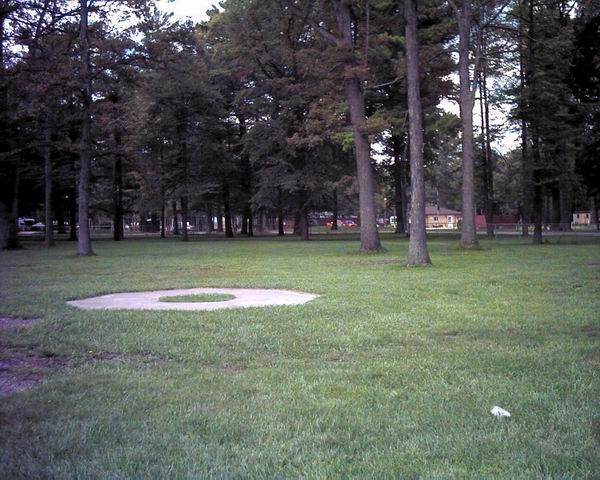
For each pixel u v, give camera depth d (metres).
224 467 3.71
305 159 38.41
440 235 46.53
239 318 9.11
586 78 29.95
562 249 24.22
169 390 5.50
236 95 39.88
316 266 18.44
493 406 4.82
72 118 27.45
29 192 42.22
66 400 5.22
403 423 4.48
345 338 7.59
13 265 20.25
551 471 3.55
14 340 7.78
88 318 9.30
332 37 23.20
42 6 23.20
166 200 45.09
